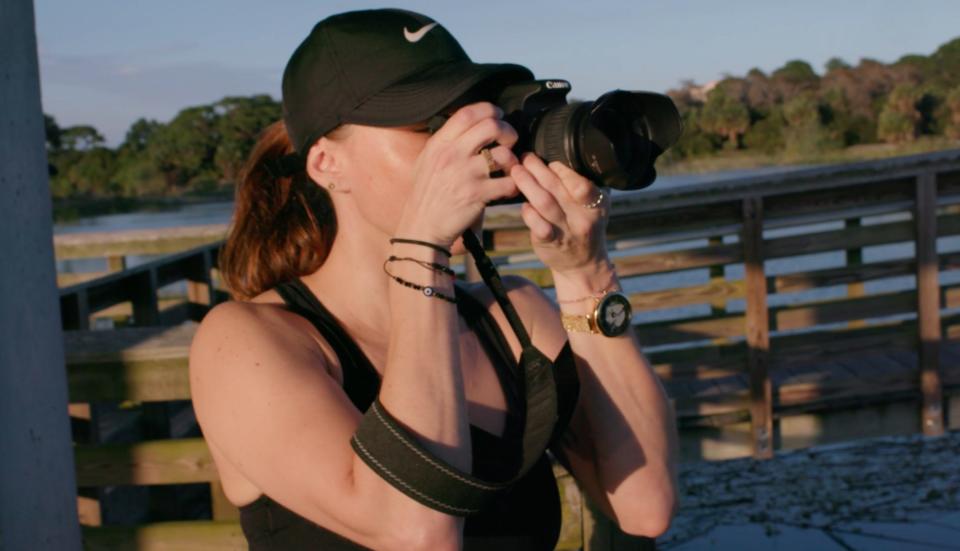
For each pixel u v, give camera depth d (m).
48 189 2.17
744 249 5.08
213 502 2.45
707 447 5.15
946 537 3.77
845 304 5.35
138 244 5.82
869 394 5.31
